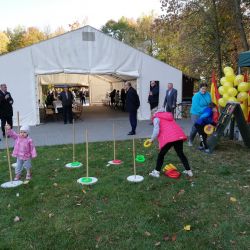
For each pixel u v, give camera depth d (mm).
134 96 11016
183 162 6035
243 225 4051
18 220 4289
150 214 4387
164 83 16703
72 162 7246
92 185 5633
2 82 14469
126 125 14109
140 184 5609
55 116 17547
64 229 4016
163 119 5941
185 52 24547
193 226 4047
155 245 3619
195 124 8328
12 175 6359
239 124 8320
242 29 18188
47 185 5668
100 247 3605
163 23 22672
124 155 7828
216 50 20953
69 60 15297
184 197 5016
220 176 6062
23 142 5918
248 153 7957
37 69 14836
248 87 9414
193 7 20969
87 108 25422
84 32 15344
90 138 10641
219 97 10562
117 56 15891
